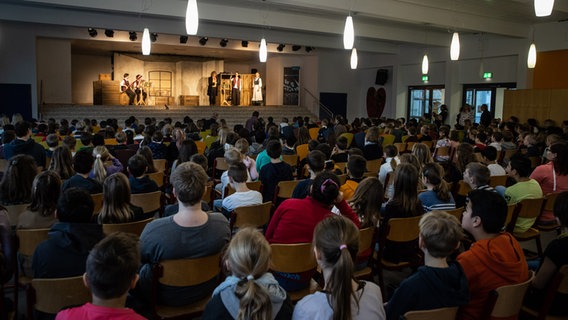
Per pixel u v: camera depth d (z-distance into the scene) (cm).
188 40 1652
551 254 251
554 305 257
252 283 158
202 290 262
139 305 263
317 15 1262
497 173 539
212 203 509
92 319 154
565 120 1129
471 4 1045
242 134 819
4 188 347
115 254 159
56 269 236
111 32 1434
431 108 1748
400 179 346
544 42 1282
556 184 468
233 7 1145
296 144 858
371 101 2023
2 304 229
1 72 1420
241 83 2127
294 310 175
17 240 291
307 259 277
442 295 199
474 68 1543
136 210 325
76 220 248
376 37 1388
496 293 210
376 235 324
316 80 1988
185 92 2195
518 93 1319
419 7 1063
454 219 208
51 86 1619
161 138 717
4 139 648
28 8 1226
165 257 242
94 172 464
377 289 188
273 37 1548
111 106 1655
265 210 380
